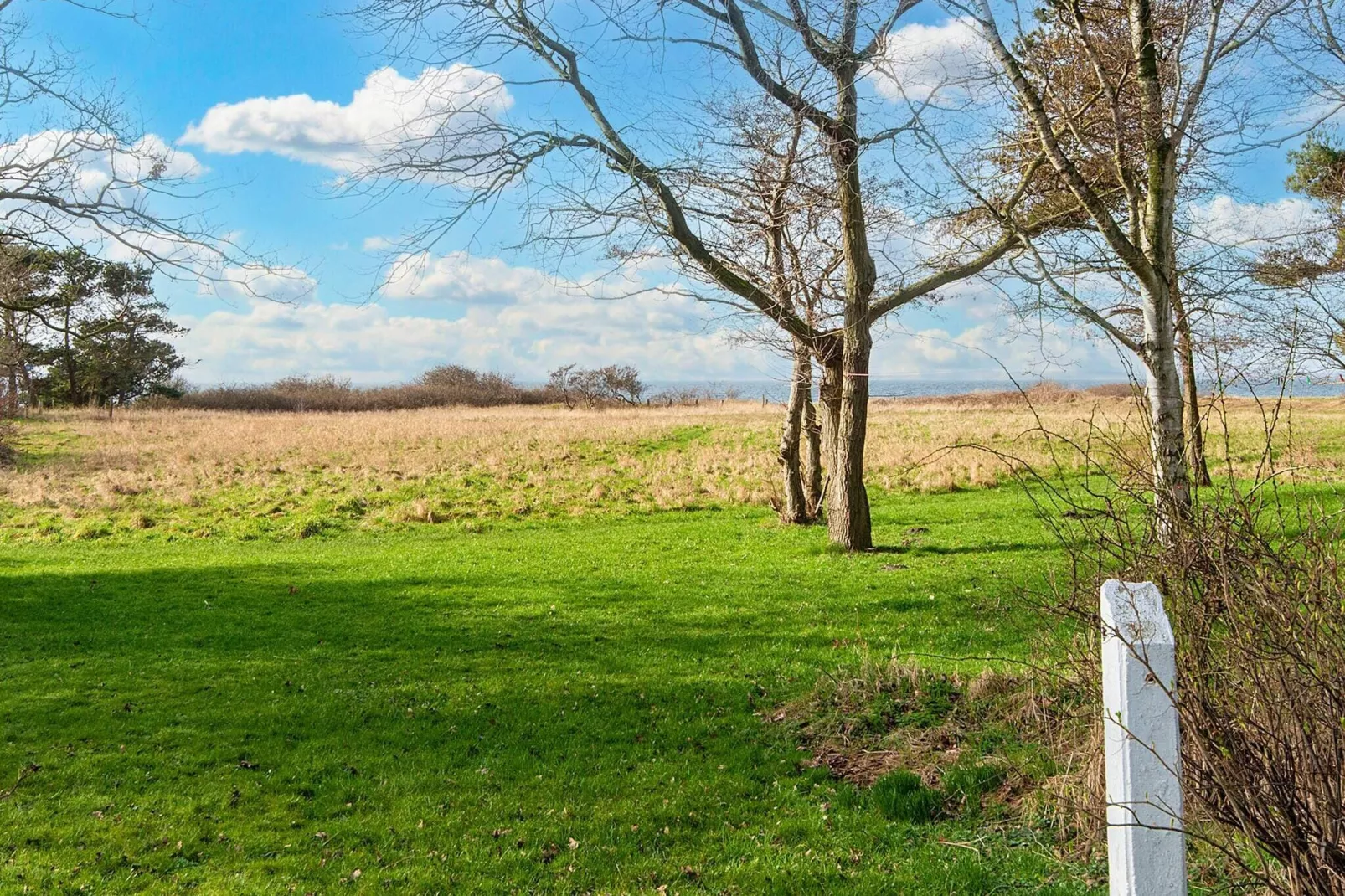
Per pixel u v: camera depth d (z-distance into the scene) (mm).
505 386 88688
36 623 14664
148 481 33250
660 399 74562
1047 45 12586
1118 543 5398
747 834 6496
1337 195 14406
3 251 13703
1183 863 3377
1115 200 13766
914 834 6328
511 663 11445
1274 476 4840
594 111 16125
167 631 13945
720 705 9391
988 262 16062
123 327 18422
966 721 7973
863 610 13312
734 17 15461
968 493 28031
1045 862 5699
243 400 78188
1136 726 3439
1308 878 3961
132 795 7559
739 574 17156
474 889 5883
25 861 6344
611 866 6113
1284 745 4117
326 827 6887
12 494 31297
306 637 13344
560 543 23047
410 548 23391
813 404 24078
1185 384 18891
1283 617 4152
